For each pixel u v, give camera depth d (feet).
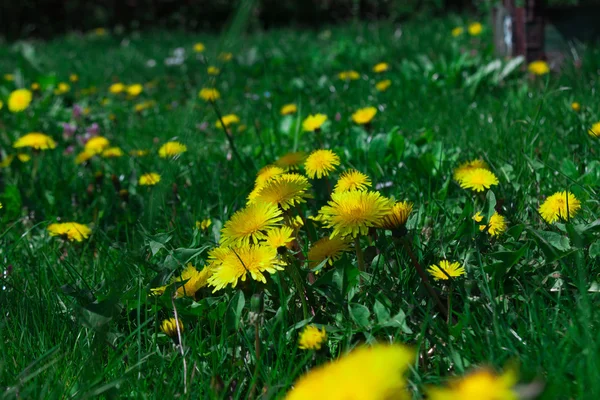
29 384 2.75
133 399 2.71
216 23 23.44
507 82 6.41
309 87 7.63
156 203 3.45
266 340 2.87
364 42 11.12
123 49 15.93
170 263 3.07
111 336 2.90
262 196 2.97
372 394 2.11
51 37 23.06
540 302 2.83
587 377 2.51
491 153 4.14
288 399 2.18
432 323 2.76
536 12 6.79
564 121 4.42
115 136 6.44
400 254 3.07
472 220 3.13
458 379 2.57
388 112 5.90
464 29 11.20
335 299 2.89
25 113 6.79
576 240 2.93
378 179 4.00
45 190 4.35
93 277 3.33
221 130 5.64
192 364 2.80
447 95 6.22
